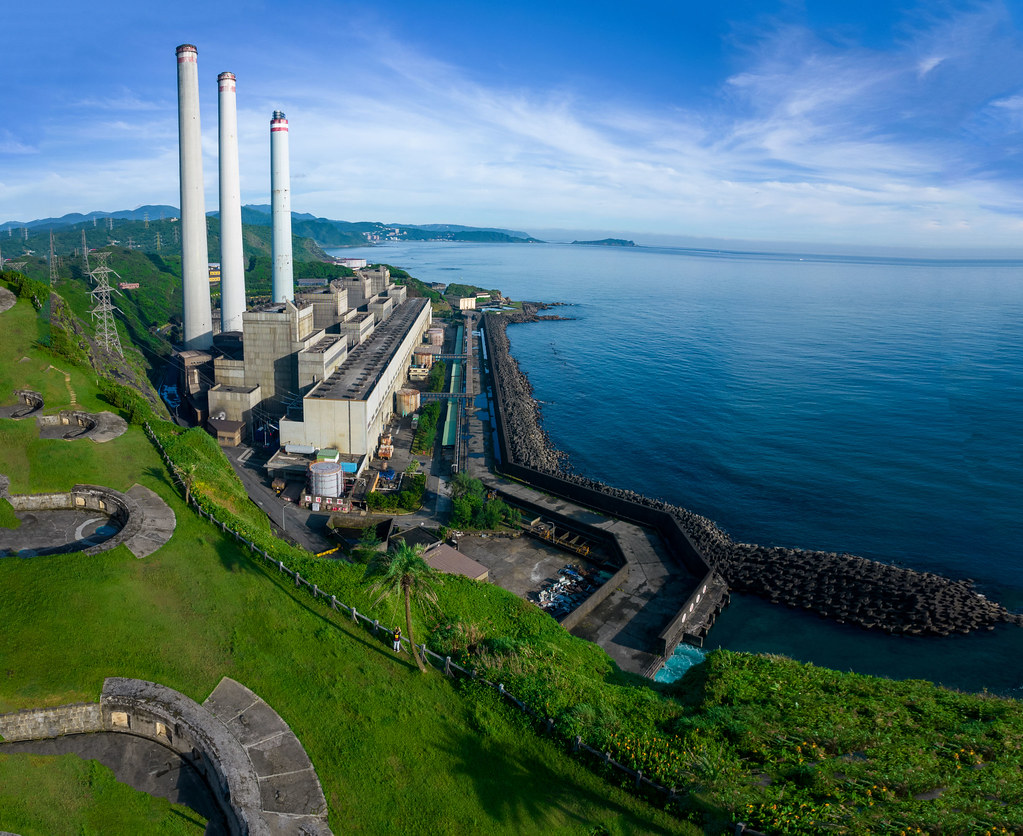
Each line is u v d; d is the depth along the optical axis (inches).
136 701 1844.2
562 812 1756.9
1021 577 4259.4
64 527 2822.3
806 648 3474.4
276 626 2300.7
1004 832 1525.6
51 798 1616.6
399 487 4690.0
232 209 7352.4
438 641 2400.3
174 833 1576.0
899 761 1822.1
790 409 7775.6
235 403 5689.0
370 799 1723.7
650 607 3511.3
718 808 1678.2
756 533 4793.3
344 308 7805.1
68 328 5068.9
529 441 6008.9
